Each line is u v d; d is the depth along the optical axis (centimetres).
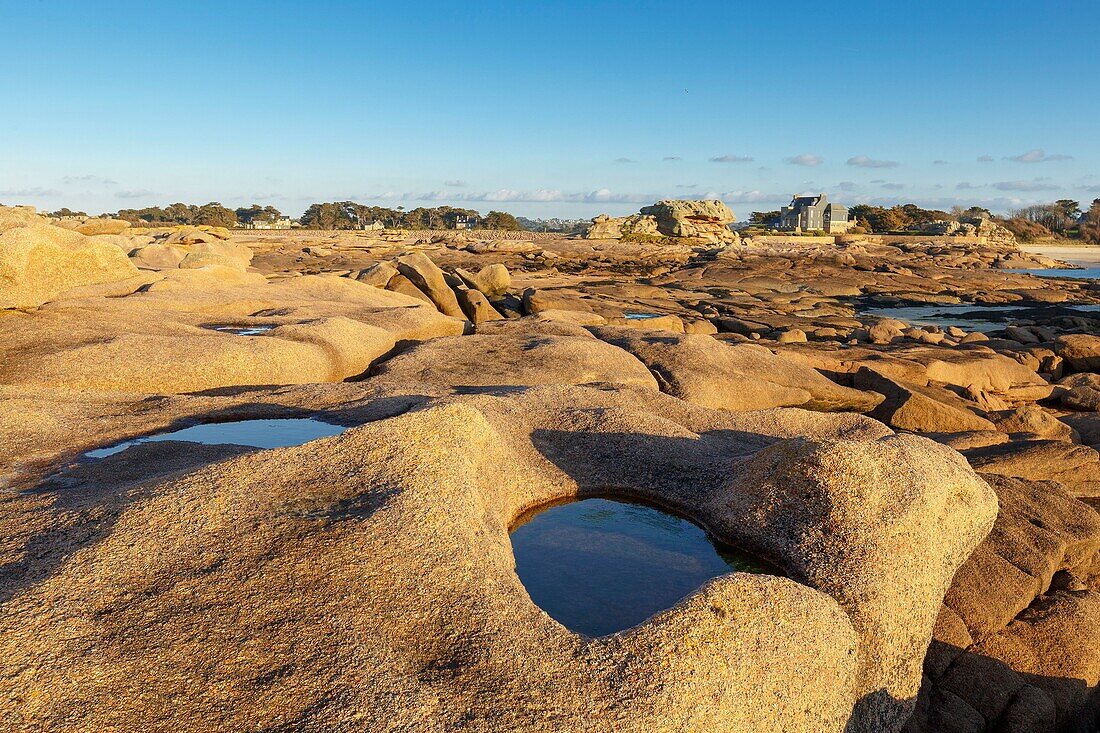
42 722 567
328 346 2003
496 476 1072
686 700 629
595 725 598
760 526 989
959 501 1012
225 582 727
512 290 4722
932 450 1084
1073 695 967
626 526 1061
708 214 12581
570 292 4769
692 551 991
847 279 6819
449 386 1789
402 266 3569
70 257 2322
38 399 1394
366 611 704
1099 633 1038
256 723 581
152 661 630
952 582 1091
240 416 1411
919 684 877
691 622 698
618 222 12562
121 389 1580
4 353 1652
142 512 840
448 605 722
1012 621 1055
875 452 1020
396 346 2336
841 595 852
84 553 764
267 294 2794
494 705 612
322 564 758
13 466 1104
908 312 5353
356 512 845
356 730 578
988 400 2430
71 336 1777
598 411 1368
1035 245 15350
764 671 682
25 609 675
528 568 926
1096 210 16700
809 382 2214
